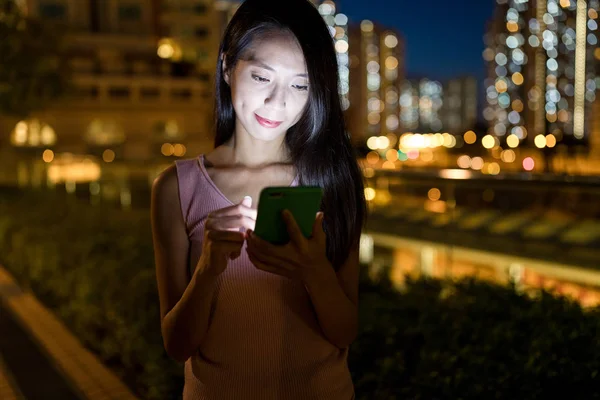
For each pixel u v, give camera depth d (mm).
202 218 1445
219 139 1608
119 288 4195
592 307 2596
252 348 1412
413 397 2273
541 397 2082
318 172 1501
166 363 3393
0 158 17922
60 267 5551
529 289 2912
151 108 36188
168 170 1504
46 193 9906
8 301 6094
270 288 1413
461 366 2252
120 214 7305
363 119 94562
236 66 1422
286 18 1377
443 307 2750
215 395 1421
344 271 1544
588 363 2078
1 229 7816
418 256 6809
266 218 1253
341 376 1489
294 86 1411
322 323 1400
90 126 34344
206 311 1346
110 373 4062
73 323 5113
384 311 2855
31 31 10961
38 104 11297
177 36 40375
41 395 3768
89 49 37156
